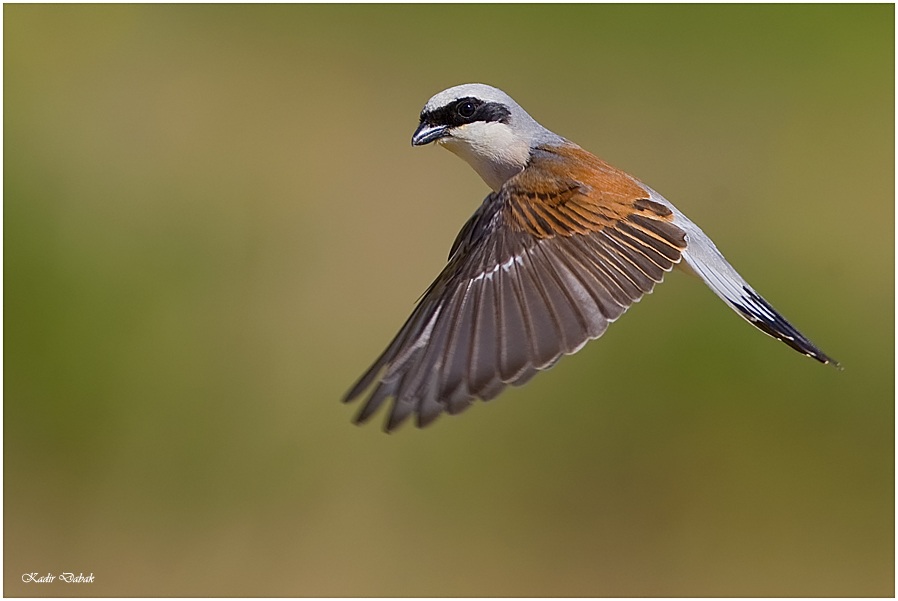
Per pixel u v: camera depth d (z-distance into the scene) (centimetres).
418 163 1398
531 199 654
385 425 563
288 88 1442
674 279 1237
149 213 1306
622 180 673
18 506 1122
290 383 1206
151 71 1445
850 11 1500
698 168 1390
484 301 604
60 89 1395
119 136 1370
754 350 1203
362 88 1455
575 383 1198
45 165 1314
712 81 1463
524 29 1522
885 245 1318
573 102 1448
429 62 1474
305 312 1264
